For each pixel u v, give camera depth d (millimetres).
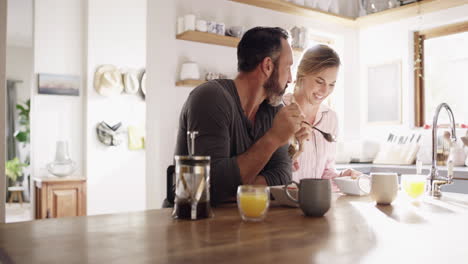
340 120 4074
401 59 3949
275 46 1763
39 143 4781
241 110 1632
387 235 909
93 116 4969
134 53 5258
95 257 716
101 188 4996
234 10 3262
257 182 1547
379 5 3846
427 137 3730
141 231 933
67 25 4957
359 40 4273
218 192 1320
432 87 3830
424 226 1020
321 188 1123
